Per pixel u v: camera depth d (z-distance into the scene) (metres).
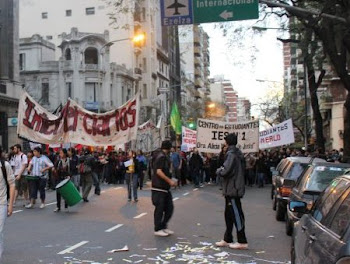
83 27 71.75
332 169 10.12
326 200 5.45
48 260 8.36
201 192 23.06
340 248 3.87
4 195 7.44
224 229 11.75
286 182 12.61
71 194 15.11
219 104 126.50
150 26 75.31
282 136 28.23
